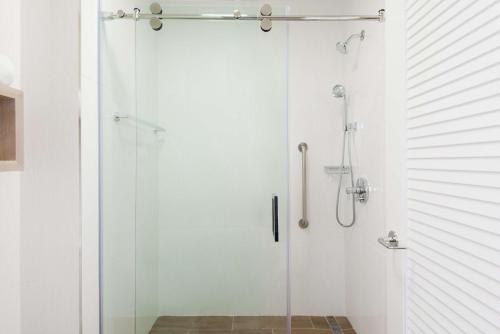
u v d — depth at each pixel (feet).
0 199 3.96
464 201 3.50
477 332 3.33
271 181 5.67
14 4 4.17
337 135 7.48
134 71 5.59
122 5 5.54
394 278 5.26
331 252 7.49
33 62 4.50
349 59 6.97
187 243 5.72
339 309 7.37
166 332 5.68
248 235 5.71
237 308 5.70
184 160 5.68
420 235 4.47
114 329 5.57
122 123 5.57
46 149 4.74
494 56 2.97
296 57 7.45
